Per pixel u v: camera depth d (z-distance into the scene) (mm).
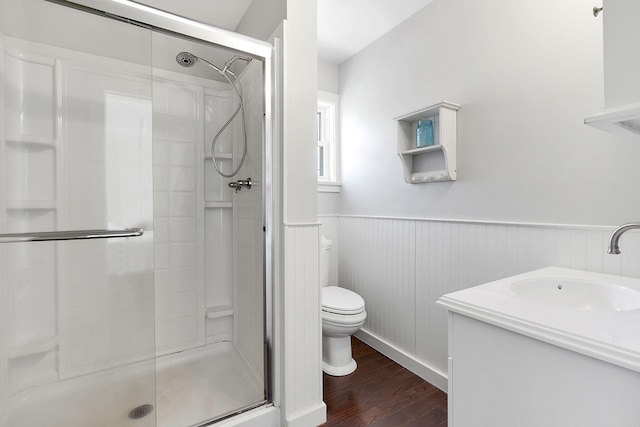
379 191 2373
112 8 1237
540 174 1438
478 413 878
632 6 571
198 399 1597
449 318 960
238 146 2039
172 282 2049
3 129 1164
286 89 1475
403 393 1785
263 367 1548
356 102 2607
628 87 577
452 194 1833
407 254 2104
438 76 1917
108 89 1310
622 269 1192
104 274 1309
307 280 1519
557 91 1379
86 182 1282
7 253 1181
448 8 1854
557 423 712
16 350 1190
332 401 1708
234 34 1396
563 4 1358
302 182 1530
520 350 777
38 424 1199
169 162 2035
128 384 1318
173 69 2037
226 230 2252
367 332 2439
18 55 1188
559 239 1364
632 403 604
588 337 666
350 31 2297
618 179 1209
